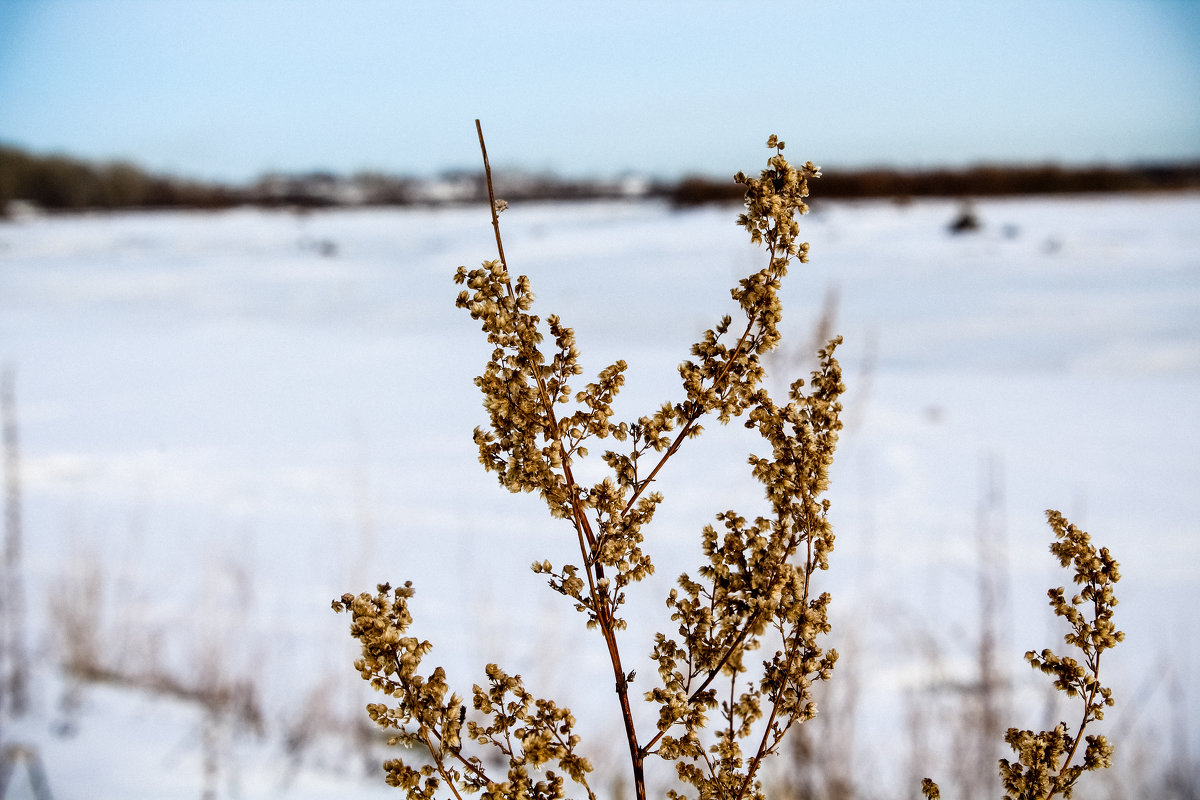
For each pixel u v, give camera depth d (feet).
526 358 5.36
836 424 5.37
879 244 180.86
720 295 127.44
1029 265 147.95
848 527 44.65
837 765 17.11
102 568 34.04
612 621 5.24
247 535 40.42
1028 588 35.50
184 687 28.60
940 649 27.76
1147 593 35.99
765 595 5.15
